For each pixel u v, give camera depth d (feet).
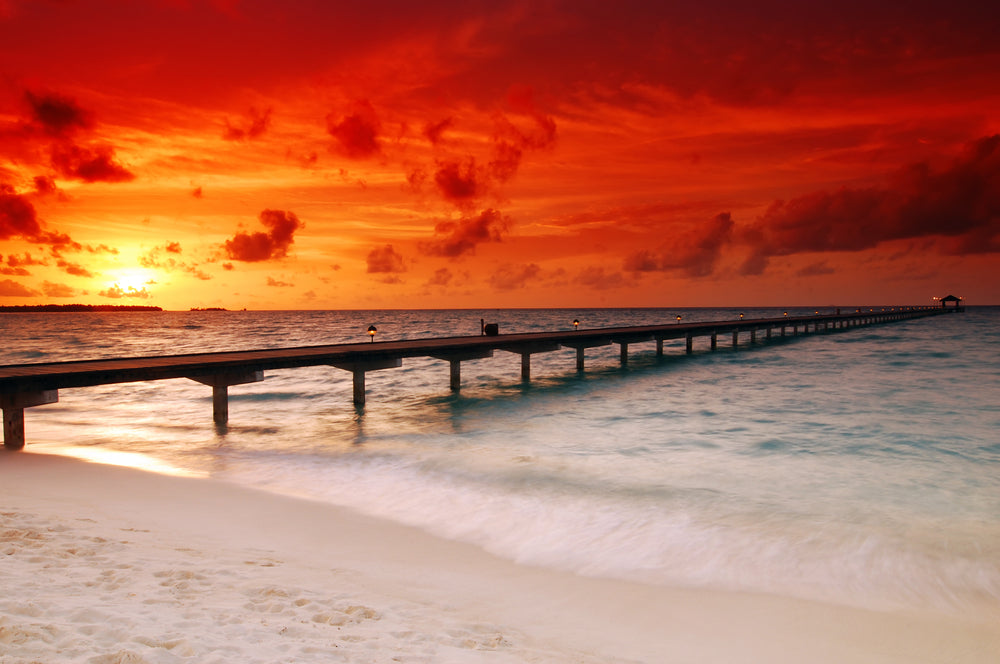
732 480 41.29
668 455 49.83
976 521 32.45
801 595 22.85
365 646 14.79
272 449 52.80
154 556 21.66
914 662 17.71
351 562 24.31
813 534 30.01
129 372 55.77
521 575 24.08
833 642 18.86
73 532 24.32
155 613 15.39
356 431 63.72
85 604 15.51
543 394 96.84
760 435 59.47
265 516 31.17
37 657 11.84
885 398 85.81
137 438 59.21
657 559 26.45
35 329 432.66
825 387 100.27
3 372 52.34
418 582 22.39
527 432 62.49
